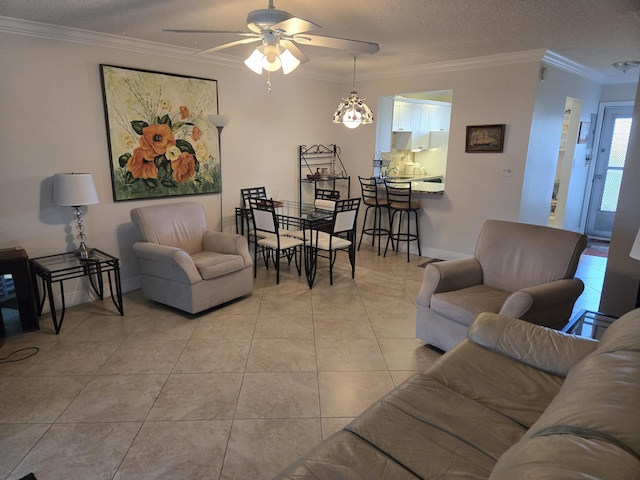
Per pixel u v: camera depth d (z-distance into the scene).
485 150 4.93
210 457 2.05
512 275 3.10
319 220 4.48
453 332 2.90
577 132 5.95
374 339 3.29
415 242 5.84
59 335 3.30
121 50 3.90
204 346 3.14
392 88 5.66
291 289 4.38
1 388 2.59
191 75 4.46
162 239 3.95
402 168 8.02
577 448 0.96
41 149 3.54
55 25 3.40
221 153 4.88
